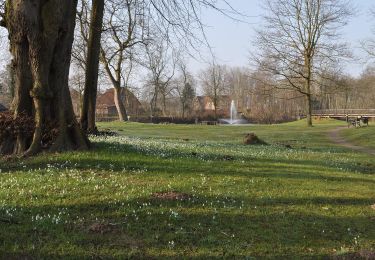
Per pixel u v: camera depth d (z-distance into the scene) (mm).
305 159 20078
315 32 61094
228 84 131375
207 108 136750
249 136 31172
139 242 7598
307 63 61625
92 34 25406
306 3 60688
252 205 10164
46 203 9336
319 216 9727
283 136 42531
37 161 13609
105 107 128875
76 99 89000
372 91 98750
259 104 108875
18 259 6691
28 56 14898
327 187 12797
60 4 14906
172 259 7055
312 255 7613
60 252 6992
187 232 8188
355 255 7672
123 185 11195
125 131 44156
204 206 9781
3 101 81750
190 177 12828
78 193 10219
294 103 109000
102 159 14273
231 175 13609
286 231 8648
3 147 14625
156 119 91625
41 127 14789
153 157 15594
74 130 15562
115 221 8445
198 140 33719
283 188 12227
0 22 15328
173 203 9820
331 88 62844
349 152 28000
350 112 81750
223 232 8336
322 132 47844
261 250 7668
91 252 7062
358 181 14250
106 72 67500
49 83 15117
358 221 9555
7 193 9953
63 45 15312
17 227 7836
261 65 62844
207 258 7168
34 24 14547
